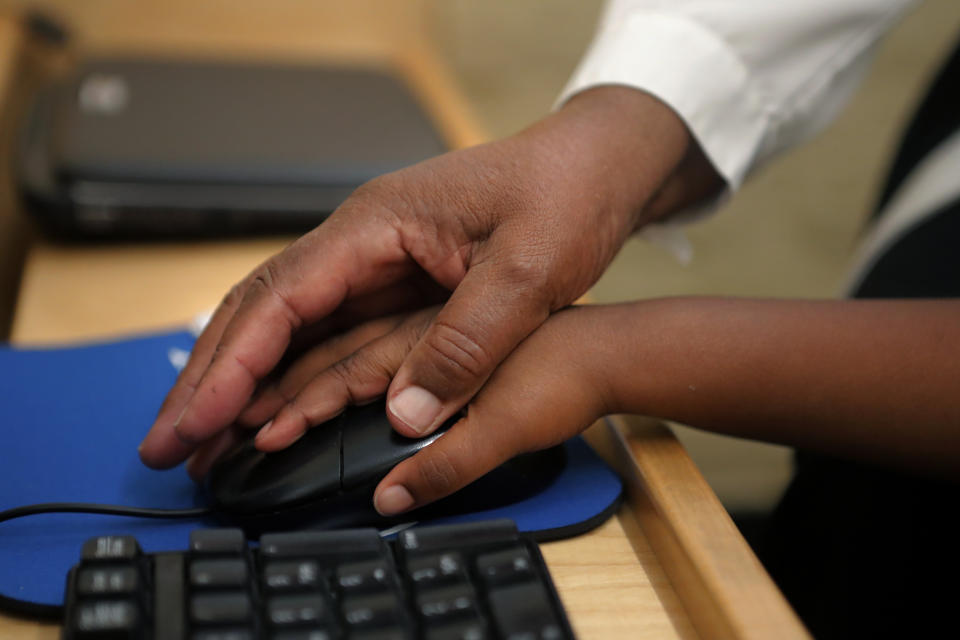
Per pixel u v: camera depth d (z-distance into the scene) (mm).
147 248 723
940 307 413
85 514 402
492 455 381
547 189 421
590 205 427
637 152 481
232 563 318
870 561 545
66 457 448
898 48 1367
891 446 402
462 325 378
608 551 388
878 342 400
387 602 308
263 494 380
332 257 414
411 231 419
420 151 751
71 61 1024
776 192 1337
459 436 379
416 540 336
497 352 385
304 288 408
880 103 1363
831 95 630
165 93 815
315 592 311
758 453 1033
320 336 459
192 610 299
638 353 406
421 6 1113
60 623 338
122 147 709
